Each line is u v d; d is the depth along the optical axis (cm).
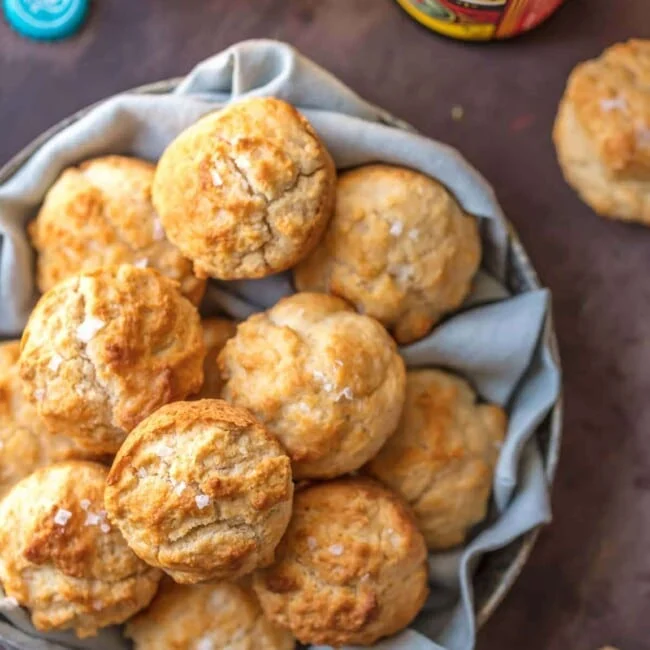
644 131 54
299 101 51
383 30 56
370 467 50
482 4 52
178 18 56
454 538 50
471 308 52
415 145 50
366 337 48
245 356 48
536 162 56
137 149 51
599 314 56
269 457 45
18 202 50
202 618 48
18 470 48
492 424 51
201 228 48
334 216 49
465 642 50
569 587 56
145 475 45
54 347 46
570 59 56
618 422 56
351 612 47
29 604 47
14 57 56
